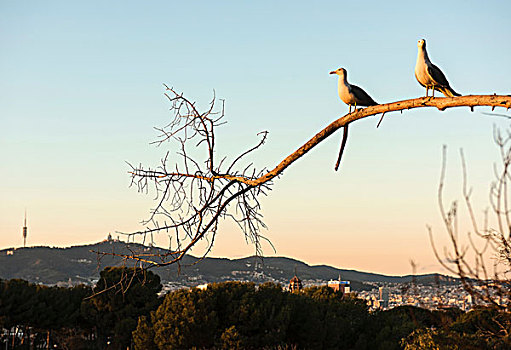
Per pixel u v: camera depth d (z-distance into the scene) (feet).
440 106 12.09
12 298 123.24
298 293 139.03
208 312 108.78
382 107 13.06
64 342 137.80
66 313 136.26
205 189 15.94
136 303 142.92
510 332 12.84
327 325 123.75
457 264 11.01
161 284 146.20
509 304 11.16
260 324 109.70
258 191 15.66
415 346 56.70
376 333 131.23
